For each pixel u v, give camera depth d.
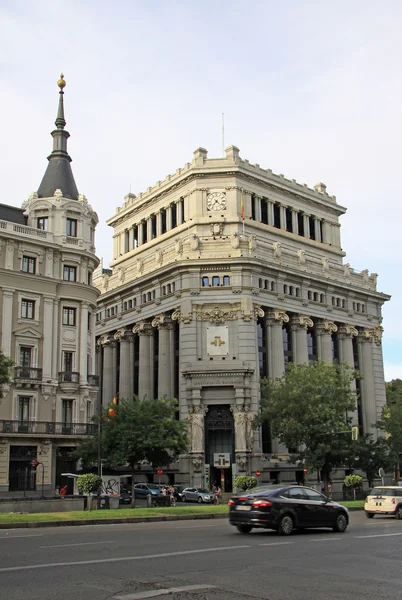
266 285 89.19
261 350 88.38
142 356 94.19
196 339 85.50
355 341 103.62
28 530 26.61
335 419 67.06
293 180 103.88
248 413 81.44
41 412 64.00
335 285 98.00
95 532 25.36
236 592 13.13
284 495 25.38
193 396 82.25
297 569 15.99
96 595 12.52
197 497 69.44
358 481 65.62
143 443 57.19
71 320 68.50
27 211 69.50
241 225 93.88
